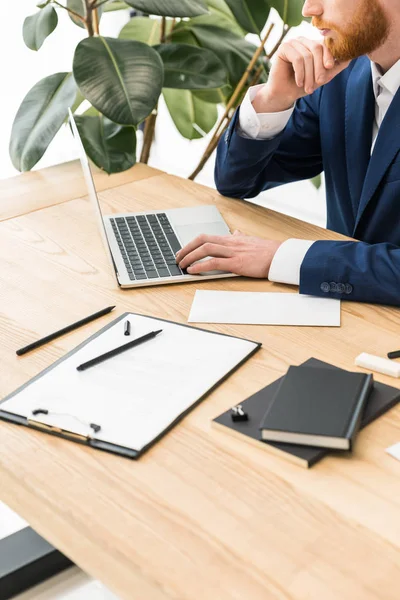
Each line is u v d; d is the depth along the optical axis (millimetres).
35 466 960
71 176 1895
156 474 941
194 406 1054
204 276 1410
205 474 940
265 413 1027
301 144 1908
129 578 810
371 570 801
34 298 1355
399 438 990
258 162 1739
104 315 1302
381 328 1253
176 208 1696
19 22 2934
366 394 1026
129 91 1915
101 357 1150
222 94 2512
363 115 1718
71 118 1585
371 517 871
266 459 962
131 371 1127
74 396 1074
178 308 1321
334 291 1333
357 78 1738
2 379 1132
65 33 3051
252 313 1296
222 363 1144
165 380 1105
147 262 1462
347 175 1805
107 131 2064
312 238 1570
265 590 780
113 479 936
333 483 920
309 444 960
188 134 2736
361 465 945
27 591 1057
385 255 1335
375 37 1566
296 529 855
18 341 1227
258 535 849
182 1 2080
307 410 992
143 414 1036
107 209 1702
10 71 2994
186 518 875
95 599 1042
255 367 1143
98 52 1944
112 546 843
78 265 1468
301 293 1354
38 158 2049
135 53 1962
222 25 2525
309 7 1568
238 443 991
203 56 2221
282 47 1638
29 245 1546
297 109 1900
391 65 1643
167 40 2438
